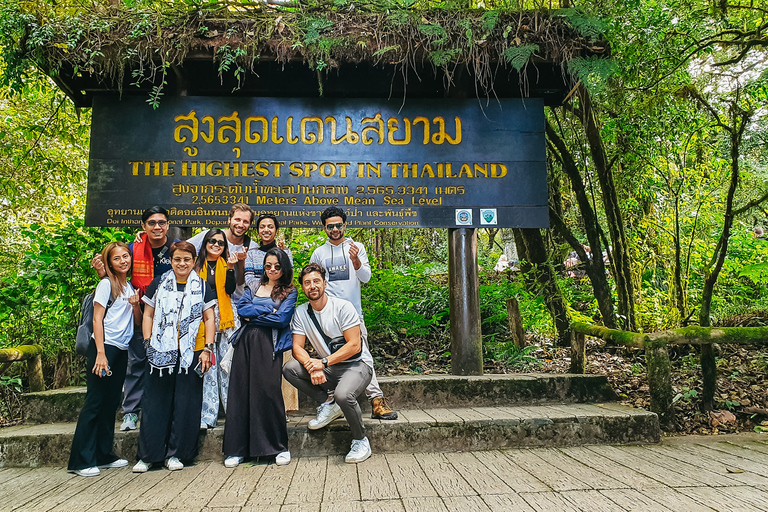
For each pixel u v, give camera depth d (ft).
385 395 12.92
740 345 17.01
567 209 21.02
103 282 10.05
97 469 9.72
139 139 13.80
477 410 12.34
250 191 13.94
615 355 17.87
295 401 12.59
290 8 12.98
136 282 10.71
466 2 13.67
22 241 20.84
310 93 14.92
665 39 14.30
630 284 16.49
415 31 12.90
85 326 10.28
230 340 10.75
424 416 11.58
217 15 12.73
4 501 8.21
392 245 27.76
